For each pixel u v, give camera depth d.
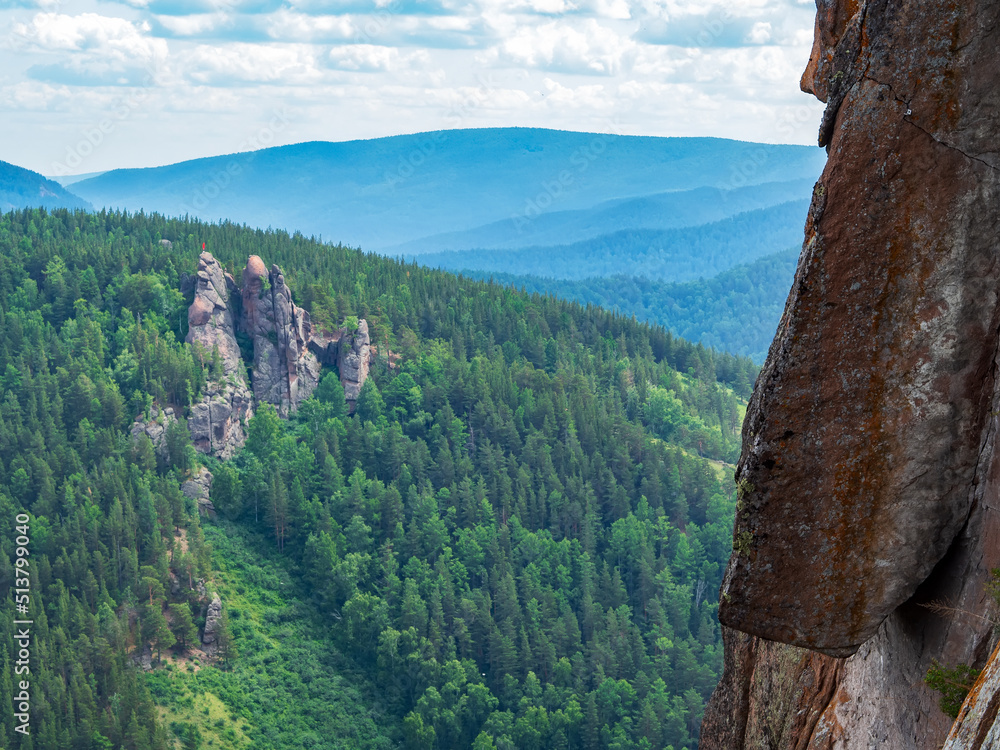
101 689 132.88
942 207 9.37
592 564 162.88
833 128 10.30
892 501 9.72
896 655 10.64
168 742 130.62
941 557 9.73
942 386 9.52
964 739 7.03
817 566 9.96
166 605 152.25
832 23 12.48
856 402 9.76
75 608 141.75
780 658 14.53
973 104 9.17
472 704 137.75
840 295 9.77
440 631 149.62
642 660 139.75
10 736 119.38
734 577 10.28
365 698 147.50
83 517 159.00
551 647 141.00
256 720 139.88
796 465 9.98
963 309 9.39
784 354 10.00
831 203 9.77
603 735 126.38
